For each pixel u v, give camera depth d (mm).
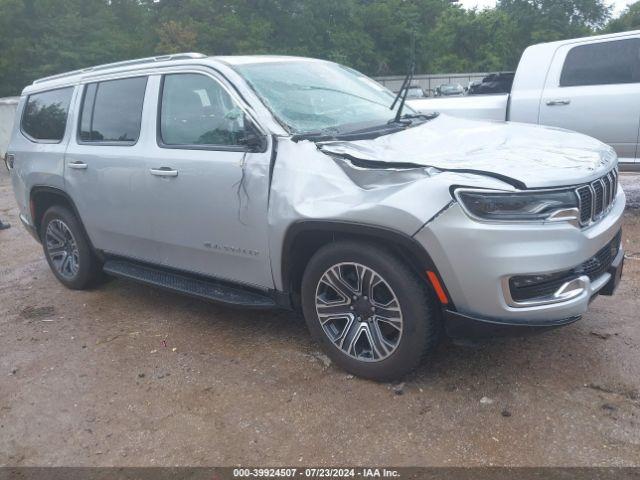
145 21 41031
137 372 3965
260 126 3756
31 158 5484
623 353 3709
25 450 3270
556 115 6938
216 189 3902
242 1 43906
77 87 5160
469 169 3094
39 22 30844
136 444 3230
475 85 10398
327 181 3408
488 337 3217
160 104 4371
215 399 3572
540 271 2984
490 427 3107
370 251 3330
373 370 3514
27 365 4207
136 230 4605
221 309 4879
